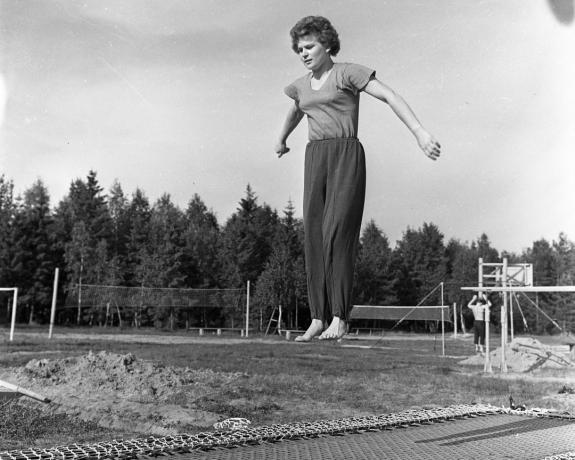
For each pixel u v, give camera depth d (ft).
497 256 85.35
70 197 91.86
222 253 77.15
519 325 84.02
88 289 81.66
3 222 90.33
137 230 87.20
